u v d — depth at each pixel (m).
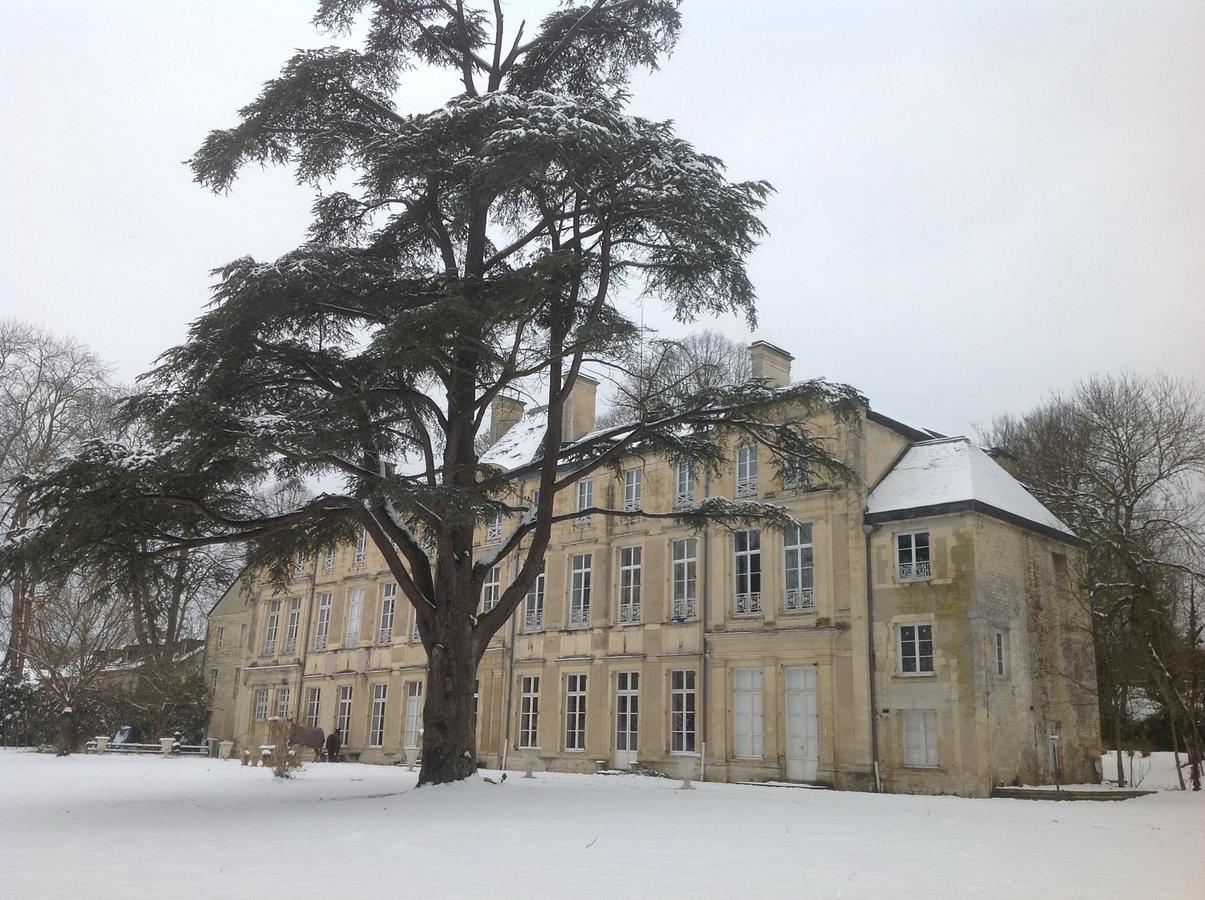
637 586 30.44
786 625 25.91
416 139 16.38
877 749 23.59
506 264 19.78
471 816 13.47
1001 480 26.44
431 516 16.56
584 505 32.66
